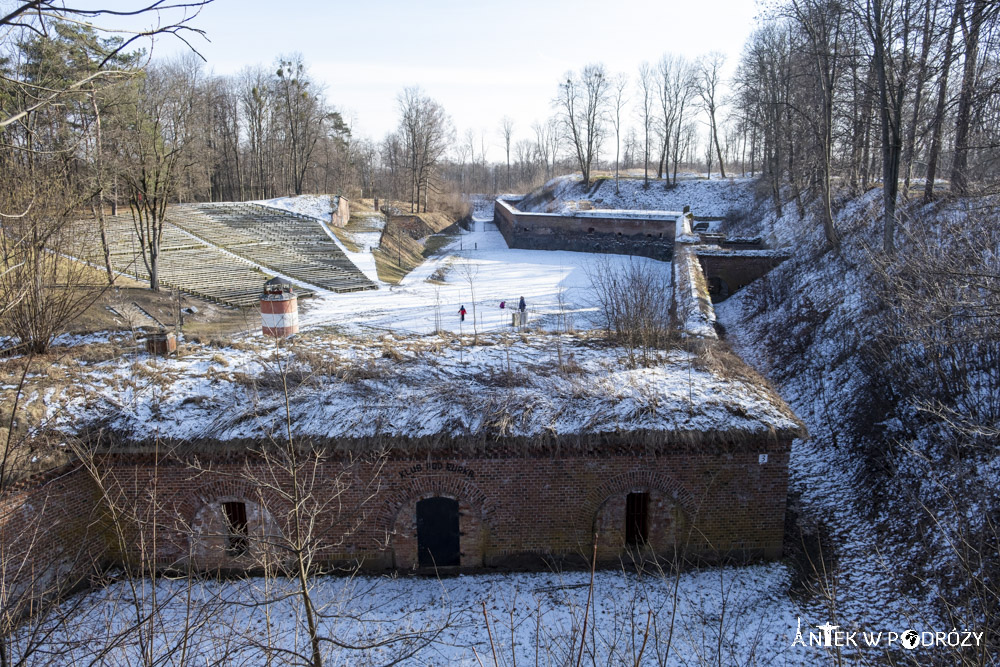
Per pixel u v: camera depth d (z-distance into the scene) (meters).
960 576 11.90
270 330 19.50
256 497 13.09
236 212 62.09
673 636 11.70
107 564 13.27
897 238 25.48
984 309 13.82
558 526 13.60
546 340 17.25
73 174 15.41
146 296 34.84
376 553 13.56
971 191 21.56
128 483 13.01
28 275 8.80
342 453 12.99
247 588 12.78
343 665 10.78
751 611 12.43
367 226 67.00
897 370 17.92
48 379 13.75
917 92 25.98
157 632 7.26
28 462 11.51
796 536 14.84
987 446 13.49
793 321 27.88
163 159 35.28
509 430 12.98
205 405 13.40
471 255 59.62
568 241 60.62
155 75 34.44
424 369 14.94
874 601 12.56
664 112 73.81
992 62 19.42
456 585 13.31
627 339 17.09
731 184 69.62
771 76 50.69
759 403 13.73
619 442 13.01
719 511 13.61
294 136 76.06
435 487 13.37
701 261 37.28
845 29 33.72
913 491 14.70
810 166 40.47
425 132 80.56
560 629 11.92
